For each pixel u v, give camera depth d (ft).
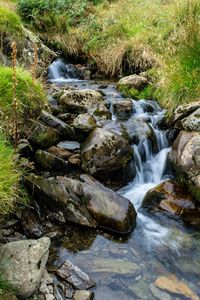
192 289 10.05
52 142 15.14
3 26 22.21
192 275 10.57
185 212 13.29
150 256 11.20
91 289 9.73
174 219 13.05
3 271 8.82
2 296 8.29
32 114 14.89
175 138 17.02
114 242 11.65
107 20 30.30
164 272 10.60
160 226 12.69
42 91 16.21
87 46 29.17
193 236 12.26
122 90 22.36
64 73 27.25
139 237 12.05
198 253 11.50
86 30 30.86
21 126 14.06
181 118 16.85
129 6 33.01
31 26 30.71
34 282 8.89
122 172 15.20
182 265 10.93
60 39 30.32
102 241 11.61
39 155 13.99
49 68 26.17
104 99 20.39
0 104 13.73
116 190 14.70
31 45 24.29
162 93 20.58
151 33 26.71
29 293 8.84
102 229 12.11
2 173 10.37
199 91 18.40
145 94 21.71
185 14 24.14
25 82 15.01
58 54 29.58
